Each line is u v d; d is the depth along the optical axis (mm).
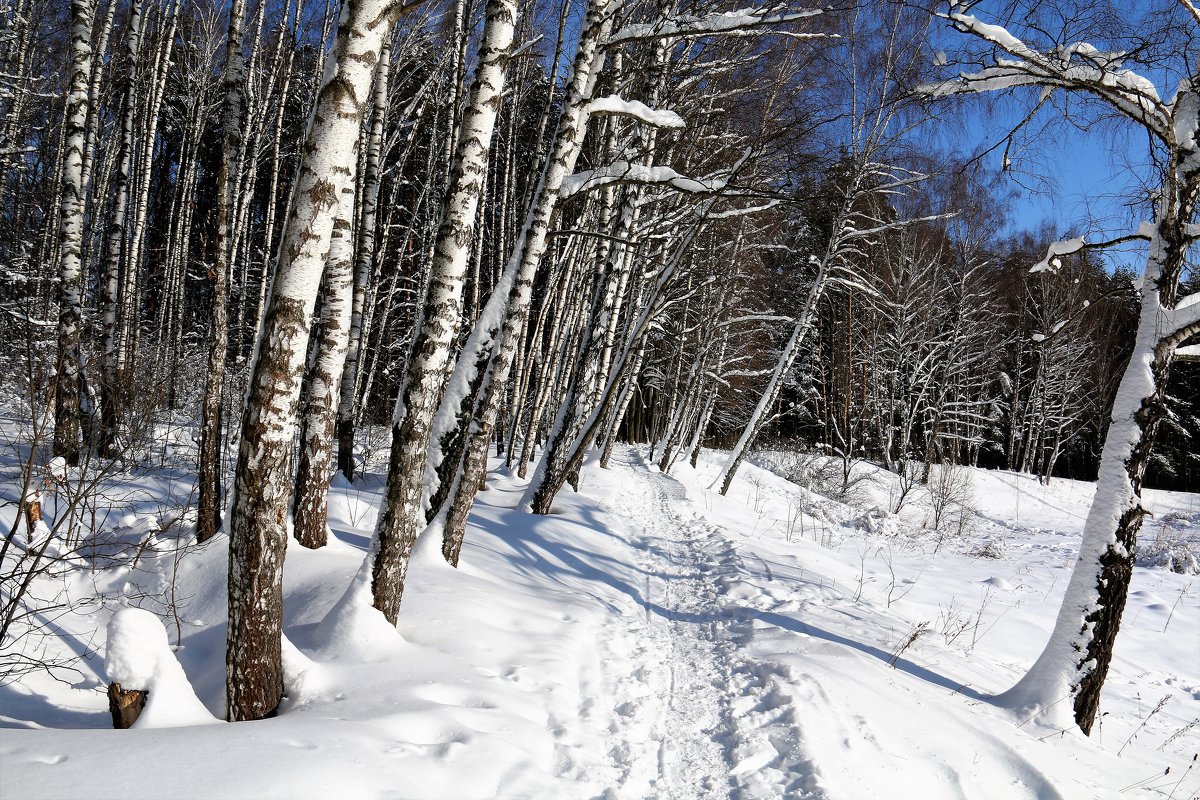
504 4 5168
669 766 3893
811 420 35656
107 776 2590
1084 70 5621
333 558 6457
